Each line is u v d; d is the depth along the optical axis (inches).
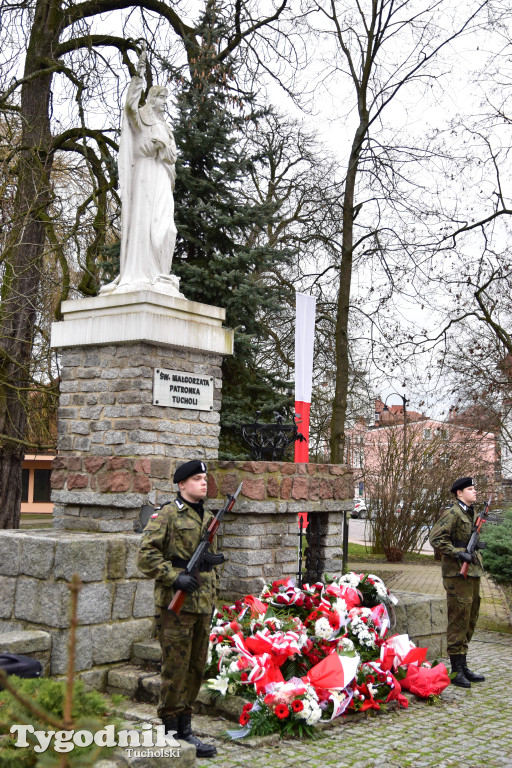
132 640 256.7
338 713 234.1
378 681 253.3
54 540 242.8
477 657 352.8
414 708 258.2
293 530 337.4
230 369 657.6
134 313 334.6
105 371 347.6
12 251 505.0
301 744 215.0
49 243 555.5
